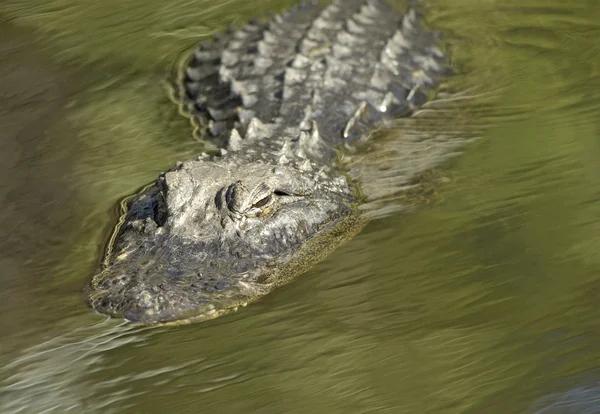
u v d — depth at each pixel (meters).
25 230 22.28
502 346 16.30
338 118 26.70
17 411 15.70
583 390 14.66
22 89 30.92
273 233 20.30
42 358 17.05
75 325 17.89
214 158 22.47
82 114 29.06
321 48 30.19
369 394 15.38
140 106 29.55
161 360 16.92
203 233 19.70
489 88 29.42
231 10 36.84
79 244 21.31
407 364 16.14
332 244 20.95
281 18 33.41
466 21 35.12
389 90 28.59
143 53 33.44
